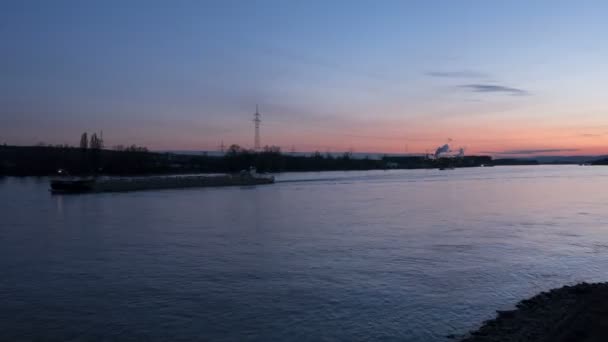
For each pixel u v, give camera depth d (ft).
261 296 81.15
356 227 158.10
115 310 74.59
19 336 64.80
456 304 76.33
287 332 65.77
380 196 299.38
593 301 66.59
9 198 285.64
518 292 82.38
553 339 54.08
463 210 210.18
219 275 94.63
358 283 88.43
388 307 75.31
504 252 114.73
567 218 178.50
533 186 394.73
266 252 116.37
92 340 63.46
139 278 92.48
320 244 126.72
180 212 206.90
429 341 62.39
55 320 70.44
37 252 117.50
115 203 252.42
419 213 199.52
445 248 120.26
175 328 67.36
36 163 639.35
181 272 97.04
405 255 112.06
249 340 63.31
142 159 641.81
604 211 201.26
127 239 135.64
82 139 625.41
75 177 552.41
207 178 414.21
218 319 70.64
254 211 210.38
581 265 101.04
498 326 63.36
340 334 65.00
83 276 94.27
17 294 82.89
